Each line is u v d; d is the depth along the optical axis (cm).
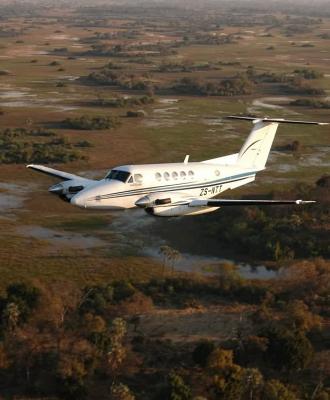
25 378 3869
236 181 5069
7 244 5834
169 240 6144
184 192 4625
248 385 3694
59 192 4447
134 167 4409
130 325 4491
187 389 3594
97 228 6388
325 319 4606
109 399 3703
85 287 4988
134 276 5312
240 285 5056
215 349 3938
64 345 3962
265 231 6088
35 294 4503
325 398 3609
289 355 3909
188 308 4769
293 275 5144
